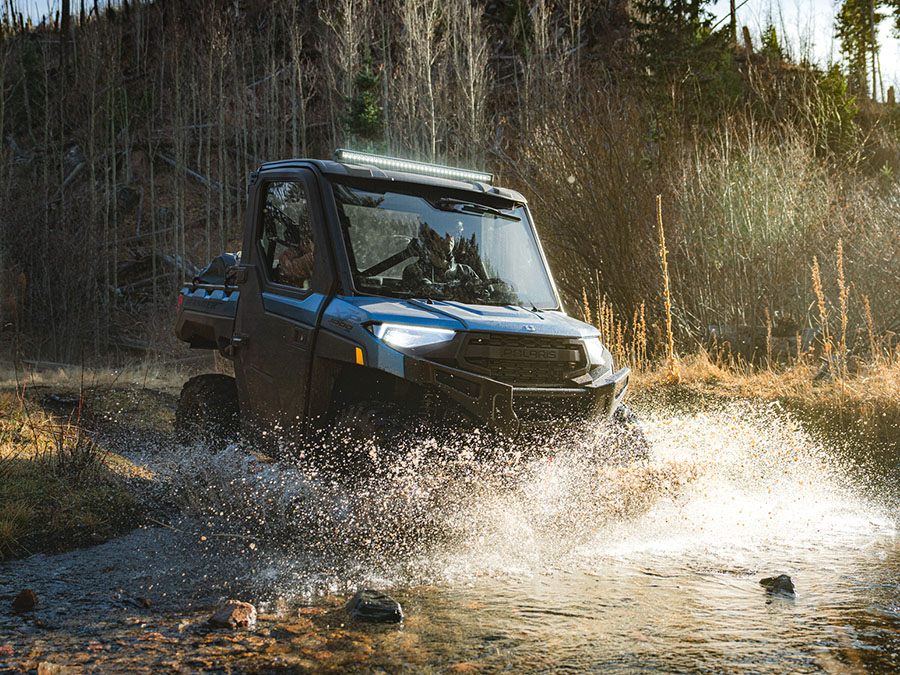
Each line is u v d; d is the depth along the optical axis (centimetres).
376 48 4094
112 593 365
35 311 2950
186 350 2870
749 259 1191
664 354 1136
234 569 406
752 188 1286
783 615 331
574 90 2228
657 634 309
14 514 466
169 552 436
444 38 3412
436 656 286
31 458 588
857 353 945
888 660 279
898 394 673
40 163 4275
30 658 287
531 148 1686
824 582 381
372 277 495
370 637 307
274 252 563
